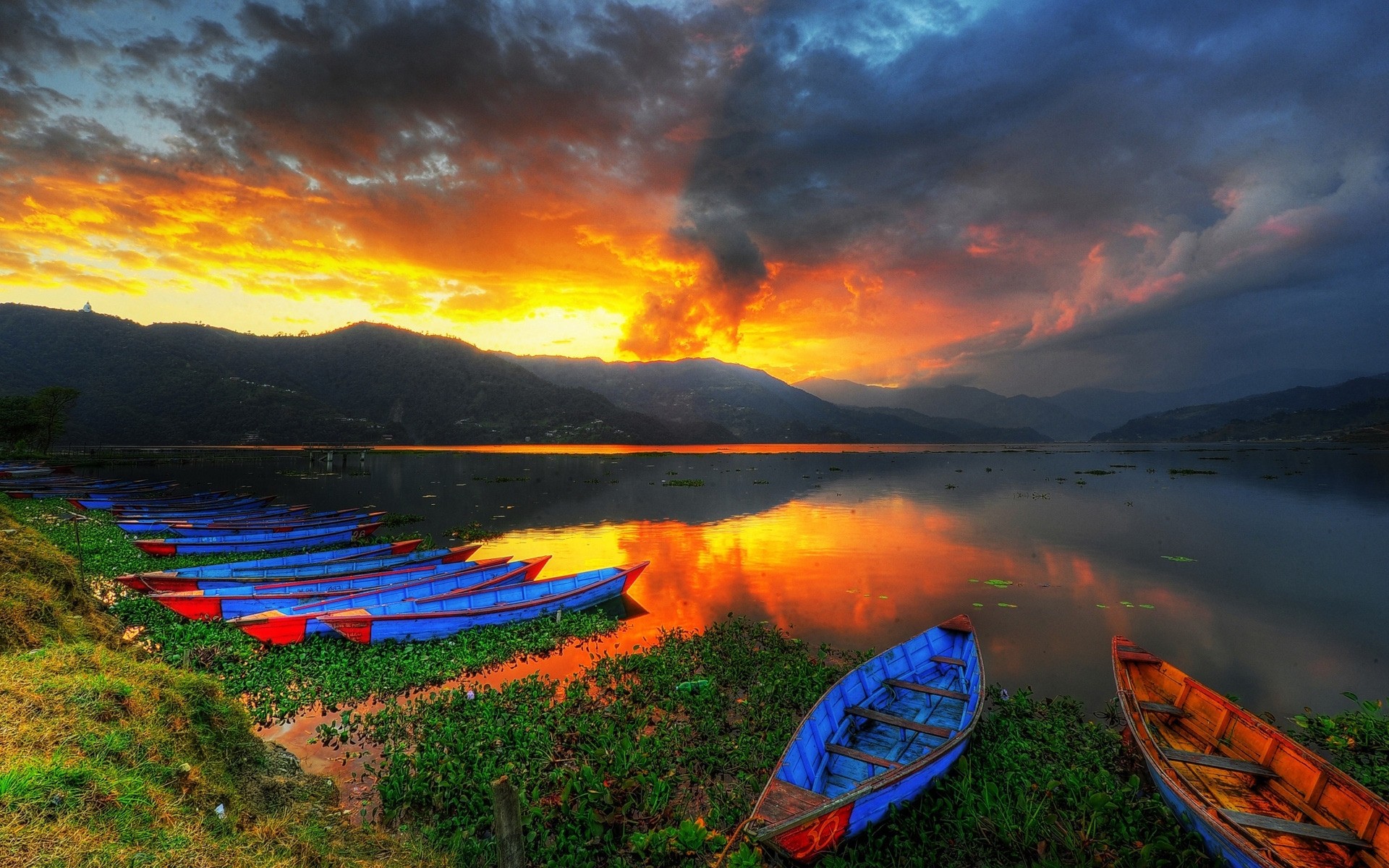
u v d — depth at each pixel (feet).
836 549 94.48
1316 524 119.55
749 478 236.22
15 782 18.58
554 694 41.73
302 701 40.42
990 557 88.43
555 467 306.14
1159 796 29.17
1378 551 93.15
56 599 43.70
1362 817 23.38
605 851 26.21
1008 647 52.85
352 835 25.31
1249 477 230.68
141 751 23.21
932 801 28.30
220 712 29.73
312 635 49.70
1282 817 26.05
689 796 30.40
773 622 58.90
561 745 34.71
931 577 76.48
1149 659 37.24
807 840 23.59
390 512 135.85
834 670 45.39
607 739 34.24
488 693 41.29
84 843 17.43
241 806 23.89
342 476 235.20
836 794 28.68
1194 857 24.25
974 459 400.47
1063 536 106.11
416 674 44.93
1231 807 26.91
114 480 195.31
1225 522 121.80
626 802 28.78
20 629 35.17
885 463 353.92
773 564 83.87
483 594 59.06
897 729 35.09
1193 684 33.40
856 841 25.82
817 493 180.75
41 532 79.30
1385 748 35.27
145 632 50.78
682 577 76.59
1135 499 161.38
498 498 164.66
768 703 40.06
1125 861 24.47
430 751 32.81
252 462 305.53
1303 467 293.23
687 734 35.91
